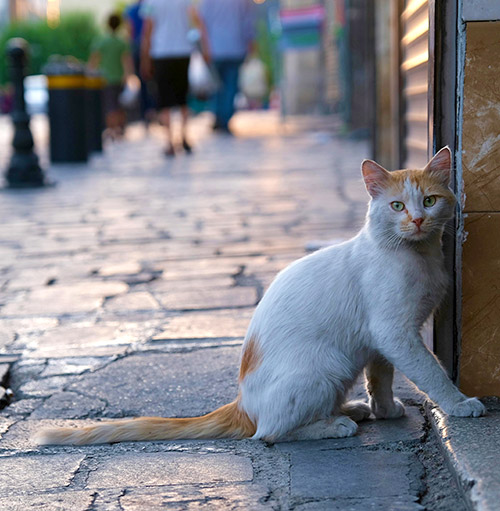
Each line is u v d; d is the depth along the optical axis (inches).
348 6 330.6
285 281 83.9
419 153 105.9
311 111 583.2
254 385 82.4
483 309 84.3
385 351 81.2
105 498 75.4
